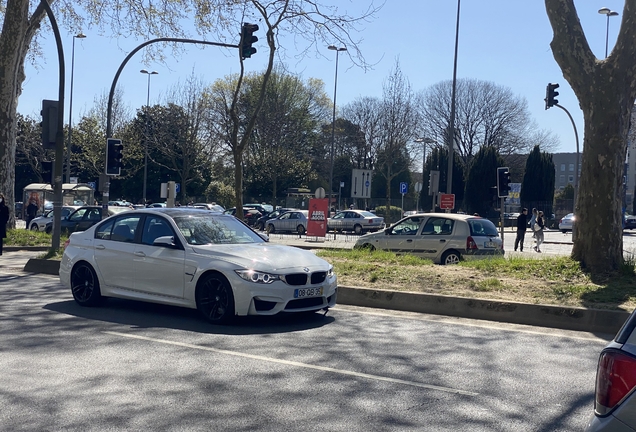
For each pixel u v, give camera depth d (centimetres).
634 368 287
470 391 598
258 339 801
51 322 897
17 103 2539
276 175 5619
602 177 1151
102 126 5841
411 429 497
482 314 970
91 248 1023
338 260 1452
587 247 1176
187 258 906
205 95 5084
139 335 818
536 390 605
